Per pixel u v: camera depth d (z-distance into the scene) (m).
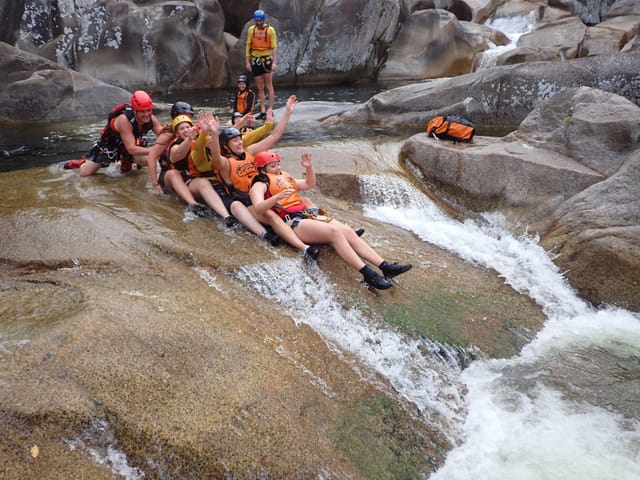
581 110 6.92
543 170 6.60
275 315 4.33
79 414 2.97
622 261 5.46
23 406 2.92
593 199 6.01
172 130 5.86
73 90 11.41
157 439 2.99
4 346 3.33
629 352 4.82
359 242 4.96
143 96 6.19
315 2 15.61
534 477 3.49
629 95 9.29
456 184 7.19
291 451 3.21
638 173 5.91
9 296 3.98
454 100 9.98
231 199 5.43
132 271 4.43
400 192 7.05
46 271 4.38
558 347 4.89
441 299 5.12
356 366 4.14
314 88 15.54
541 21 18.58
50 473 2.78
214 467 2.99
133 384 3.22
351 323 4.54
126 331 3.57
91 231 4.93
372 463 3.45
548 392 4.29
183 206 5.70
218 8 15.31
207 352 3.61
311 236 4.98
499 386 4.36
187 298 4.18
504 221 6.72
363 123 10.50
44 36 13.85
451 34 16.80
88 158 6.65
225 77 15.80
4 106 10.82
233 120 7.91
